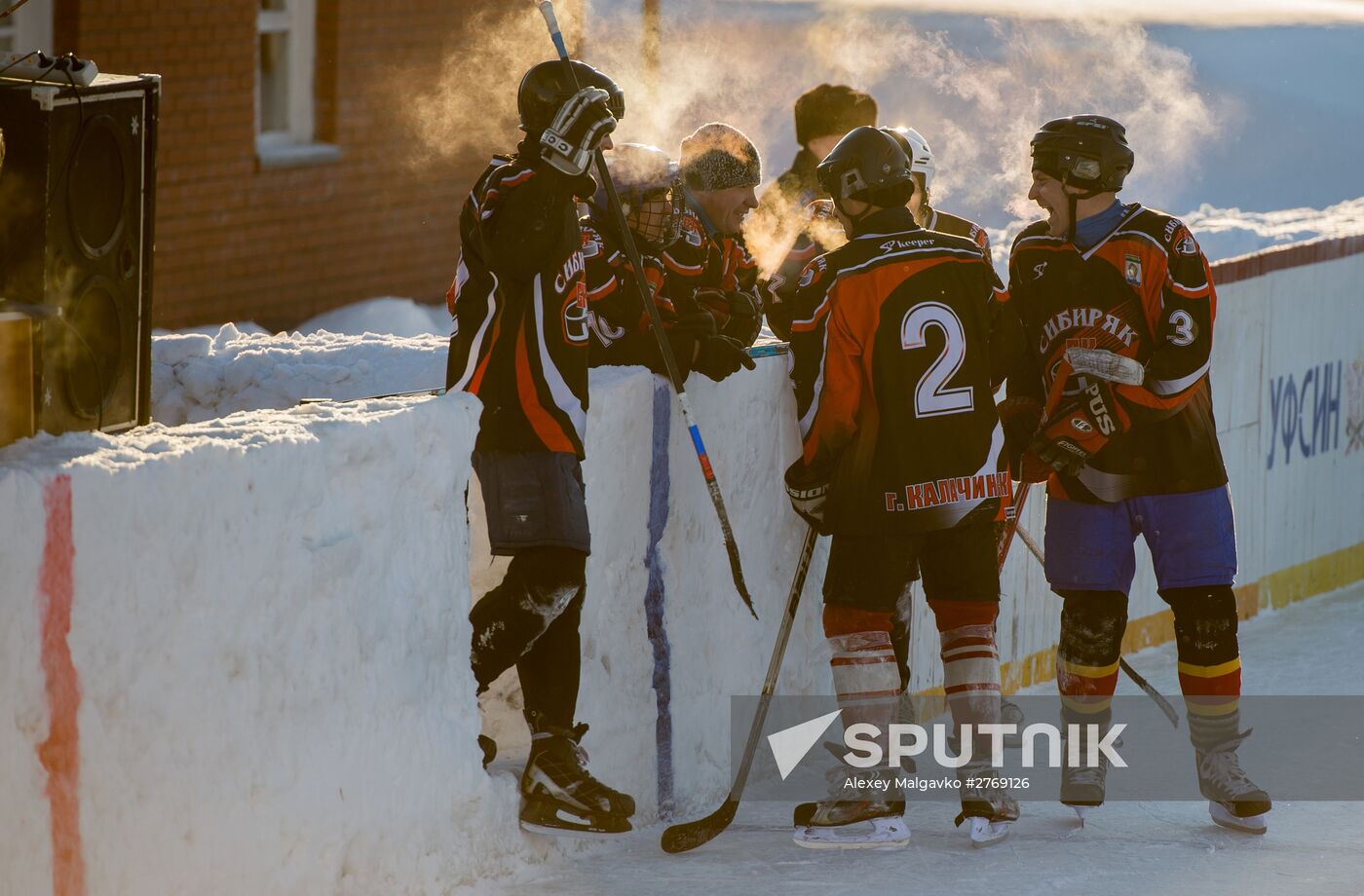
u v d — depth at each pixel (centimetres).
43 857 1070
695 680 1727
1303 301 2717
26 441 1148
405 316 4403
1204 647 1689
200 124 4044
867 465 1577
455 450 1388
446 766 1395
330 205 4394
